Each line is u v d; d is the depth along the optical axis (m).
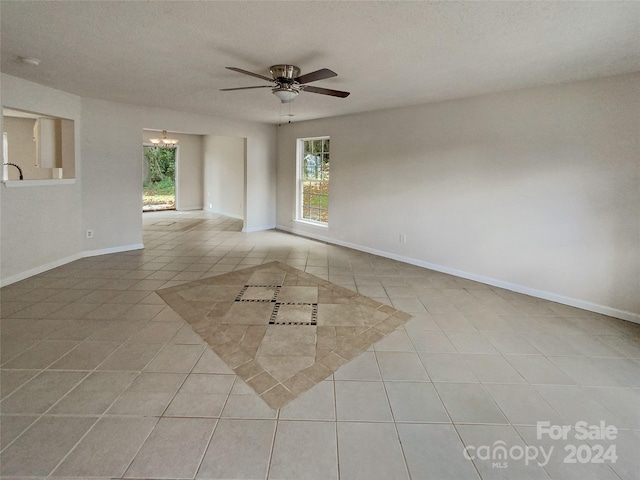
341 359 2.42
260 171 7.18
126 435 1.68
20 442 1.61
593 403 2.00
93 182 4.92
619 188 3.13
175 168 10.16
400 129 4.92
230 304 3.38
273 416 1.84
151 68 3.27
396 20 2.17
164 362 2.33
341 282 4.14
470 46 2.56
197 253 5.41
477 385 2.15
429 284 4.12
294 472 1.50
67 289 3.66
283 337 2.72
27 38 2.57
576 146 3.34
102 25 2.33
